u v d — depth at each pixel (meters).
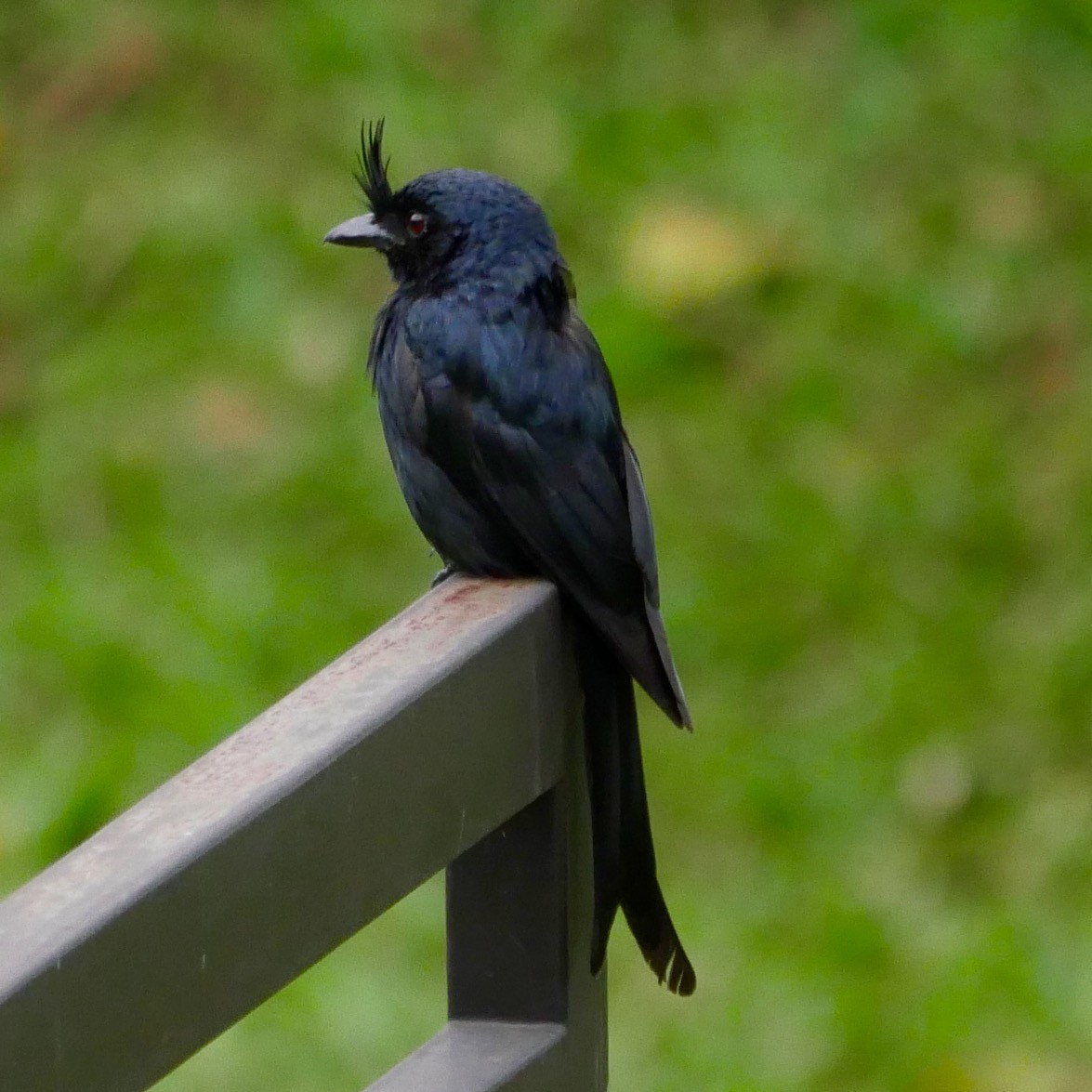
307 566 11.78
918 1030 9.14
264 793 3.65
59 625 11.32
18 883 9.98
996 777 10.63
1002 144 14.44
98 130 14.92
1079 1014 9.18
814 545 12.02
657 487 12.40
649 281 13.48
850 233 13.90
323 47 15.05
